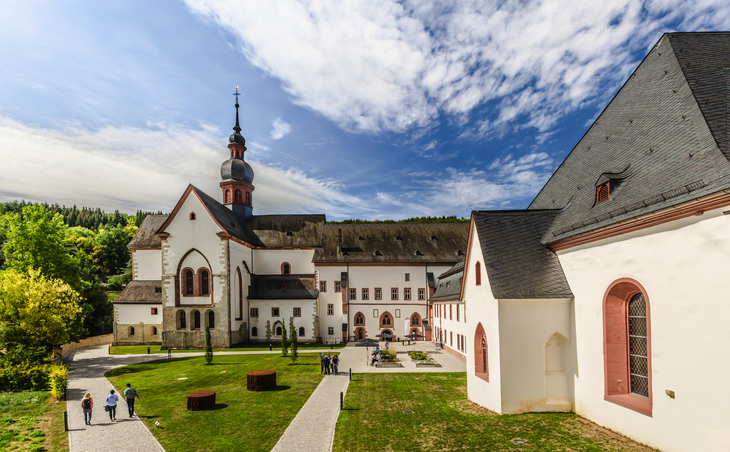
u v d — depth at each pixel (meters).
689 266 11.52
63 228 51.12
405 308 56.44
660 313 12.59
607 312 15.06
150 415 20.33
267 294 55.84
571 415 16.72
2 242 76.81
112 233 126.81
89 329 58.12
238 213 62.69
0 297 34.38
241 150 63.94
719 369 10.63
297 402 22.34
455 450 14.05
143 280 57.34
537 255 18.91
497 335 17.42
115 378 30.92
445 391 23.92
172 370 33.94
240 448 15.70
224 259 49.25
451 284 42.25
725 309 10.48
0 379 25.98
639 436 13.41
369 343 39.28
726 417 10.45
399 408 20.14
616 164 17.23
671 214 12.04
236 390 25.67
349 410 20.19
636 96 18.36
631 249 13.88
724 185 10.27
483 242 19.48
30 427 18.38
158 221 60.72
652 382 12.90
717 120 12.98
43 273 45.53
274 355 41.69
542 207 22.91
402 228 62.59
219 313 48.75
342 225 62.84
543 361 17.38
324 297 56.50
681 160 13.12
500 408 17.30
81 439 16.95
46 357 36.91
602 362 15.28
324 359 30.95
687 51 16.53
